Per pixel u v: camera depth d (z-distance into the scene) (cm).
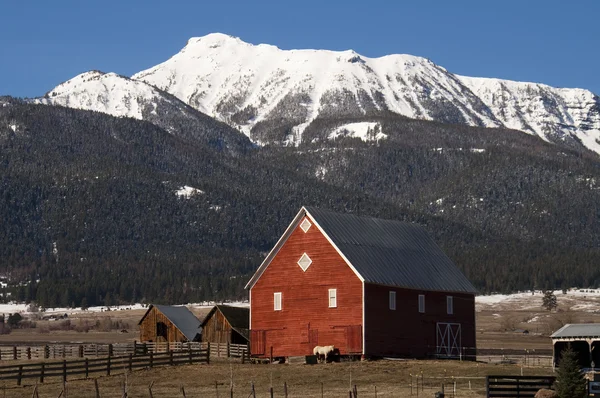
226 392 8456
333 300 10669
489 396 7400
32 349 13175
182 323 14025
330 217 11144
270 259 11162
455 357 11456
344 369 9700
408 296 11044
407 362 10231
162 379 9300
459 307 11706
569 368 7300
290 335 10869
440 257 12081
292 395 8175
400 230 12006
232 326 12800
